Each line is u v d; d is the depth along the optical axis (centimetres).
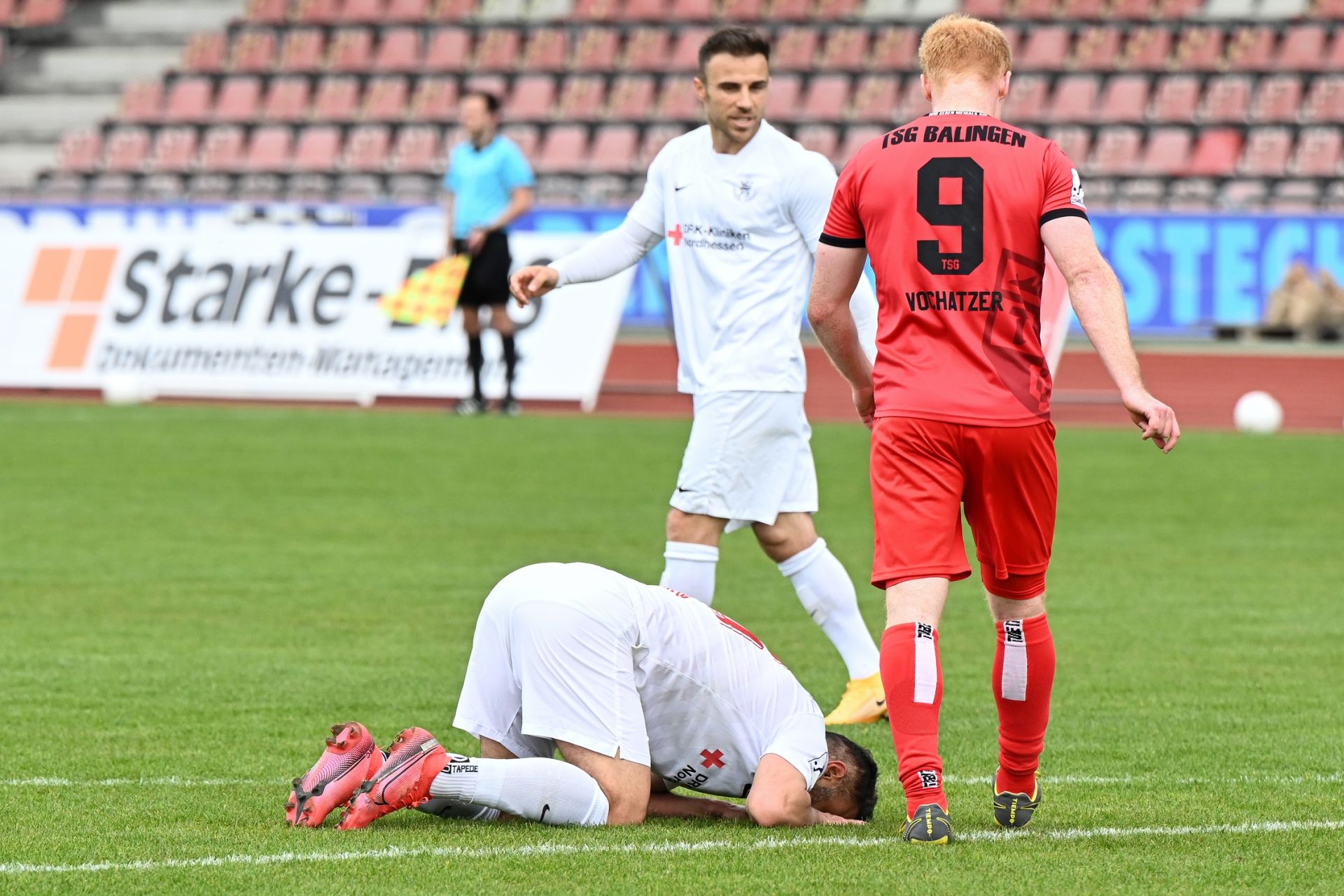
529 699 1639
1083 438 5628
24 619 2848
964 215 1577
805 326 7906
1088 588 3183
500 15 10456
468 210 5884
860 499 4297
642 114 9062
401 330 6438
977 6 9431
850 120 8531
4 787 1791
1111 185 7956
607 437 5541
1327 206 7450
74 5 10769
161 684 2369
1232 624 2852
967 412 1566
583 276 2317
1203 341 7369
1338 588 3186
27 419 6009
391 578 3228
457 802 1614
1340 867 1484
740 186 2225
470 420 5994
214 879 1420
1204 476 4741
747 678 1678
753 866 1468
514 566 3353
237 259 6681
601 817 1619
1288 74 8362
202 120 9288
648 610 1669
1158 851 1538
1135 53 8856
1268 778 1873
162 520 3919
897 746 1591
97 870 1448
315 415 6169
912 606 1586
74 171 9075
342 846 1530
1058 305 5609
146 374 6688
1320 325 6938
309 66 9819
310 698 2286
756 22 9456
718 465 2236
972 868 1466
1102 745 2050
